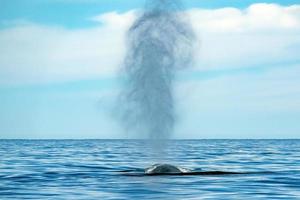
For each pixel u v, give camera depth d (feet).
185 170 311.27
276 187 249.75
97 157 549.95
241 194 223.92
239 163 441.68
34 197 213.66
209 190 235.20
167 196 215.51
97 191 231.71
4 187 249.55
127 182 265.75
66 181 275.80
